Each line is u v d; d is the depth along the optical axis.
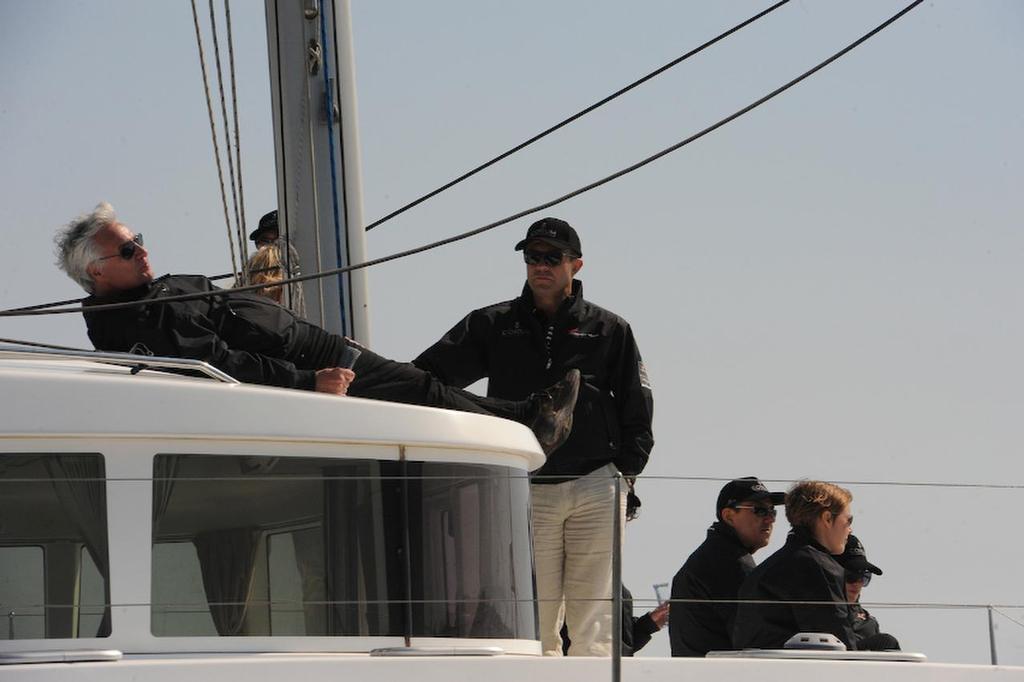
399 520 10.97
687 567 12.98
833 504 12.77
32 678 9.47
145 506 10.20
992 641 12.21
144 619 10.09
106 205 13.28
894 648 12.34
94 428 10.15
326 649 10.55
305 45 17.33
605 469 15.23
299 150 17.27
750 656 11.70
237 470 10.54
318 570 10.63
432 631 10.98
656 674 10.88
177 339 13.11
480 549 11.41
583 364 15.41
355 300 17.19
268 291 16.58
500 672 10.50
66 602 9.96
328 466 10.84
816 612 12.30
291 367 13.35
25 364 11.29
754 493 13.23
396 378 14.13
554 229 15.41
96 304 13.23
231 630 10.30
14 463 10.04
